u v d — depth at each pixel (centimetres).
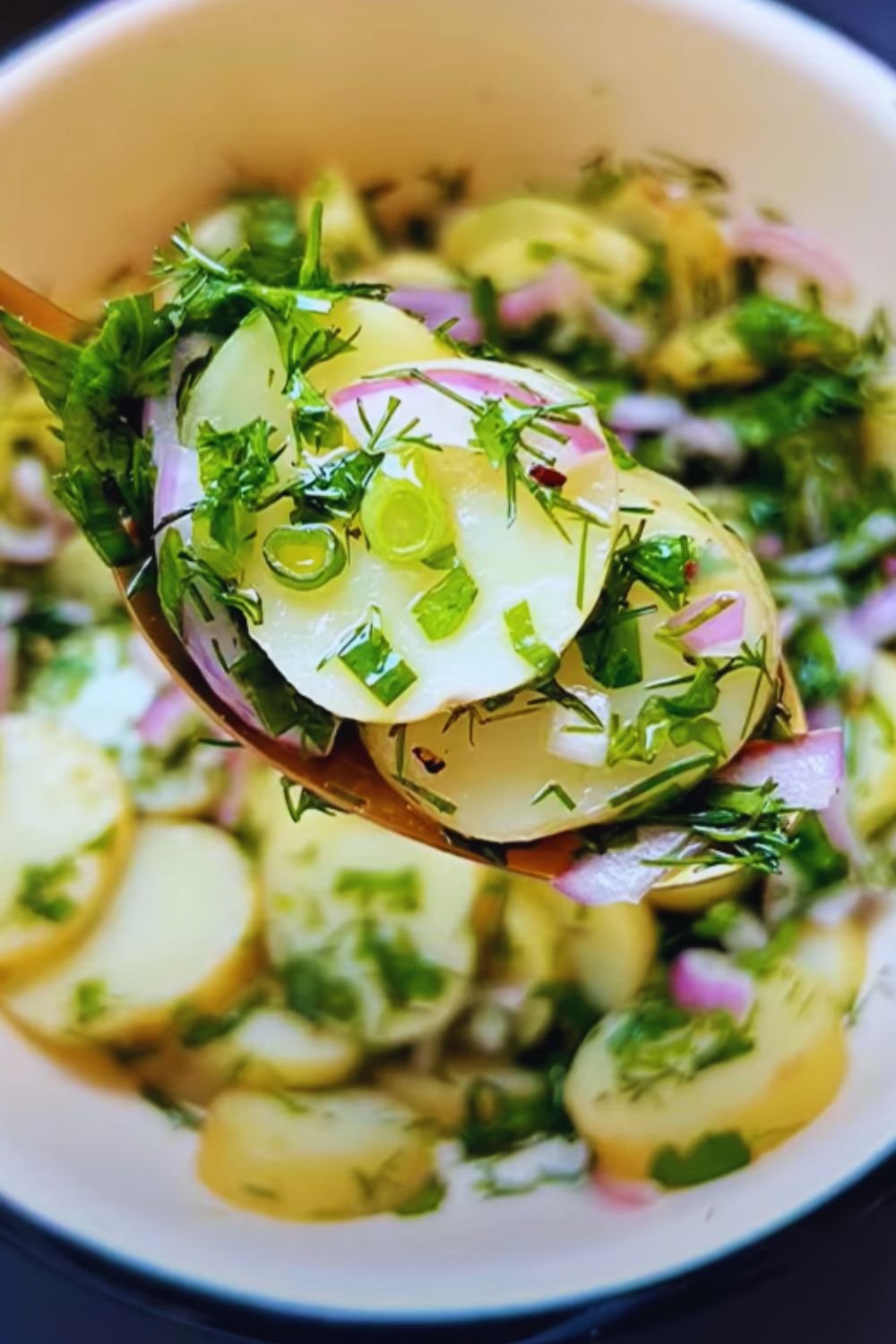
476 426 25
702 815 27
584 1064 33
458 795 26
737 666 27
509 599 25
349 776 28
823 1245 31
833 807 33
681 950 33
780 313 35
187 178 34
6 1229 30
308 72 33
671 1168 32
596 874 28
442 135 34
